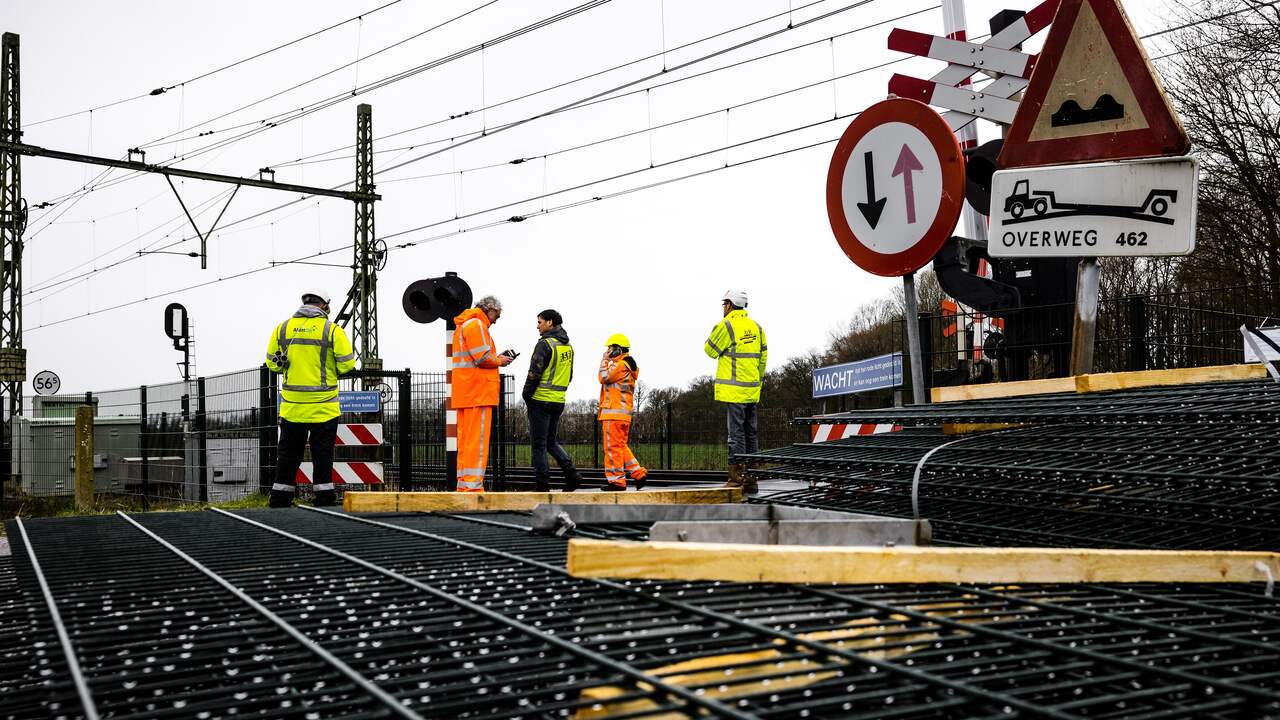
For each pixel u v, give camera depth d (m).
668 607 2.33
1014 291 6.08
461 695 1.70
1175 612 2.29
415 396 13.41
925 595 2.42
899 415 4.34
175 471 14.77
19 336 24.31
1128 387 4.50
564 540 3.81
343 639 2.14
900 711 1.54
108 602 2.68
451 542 3.75
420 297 11.45
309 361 9.60
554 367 11.70
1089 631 2.10
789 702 1.62
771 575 2.45
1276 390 3.75
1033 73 4.41
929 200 4.83
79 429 14.98
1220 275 21.14
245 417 12.84
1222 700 1.59
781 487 11.83
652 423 20.84
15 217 24.31
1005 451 3.91
